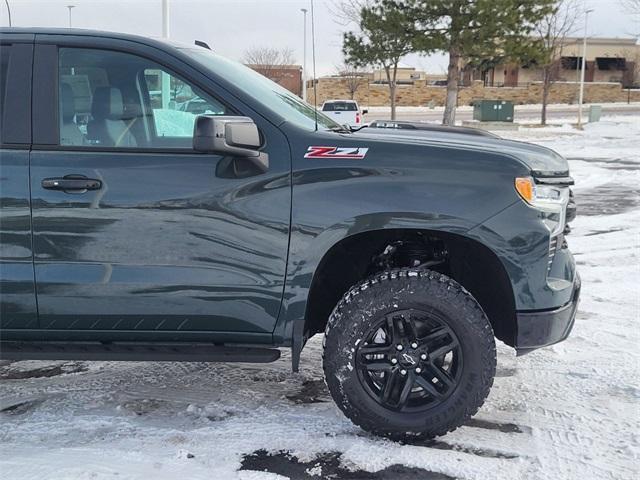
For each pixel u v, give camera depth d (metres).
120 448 3.35
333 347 3.34
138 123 3.45
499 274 3.40
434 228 3.29
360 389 3.34
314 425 3.60
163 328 3.43
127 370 4.44
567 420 3.64
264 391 4.07
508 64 23.66
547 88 37.09
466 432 3.52
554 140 26.28
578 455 3.26
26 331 3.44
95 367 4.50
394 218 3.28
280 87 4.17
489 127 31.64
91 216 3.33
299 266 3.34
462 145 3.48
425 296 3.27
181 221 3.33
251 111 3.40
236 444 3.38
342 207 3.30
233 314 3.40
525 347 3.38
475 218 3.27
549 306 3.35
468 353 3.29
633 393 3.97
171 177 3.33
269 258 3.35
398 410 3.36
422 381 3.36
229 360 3.40
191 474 3.10
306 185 3.32
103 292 3.36
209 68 3.48
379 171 3.31
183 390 4.09
